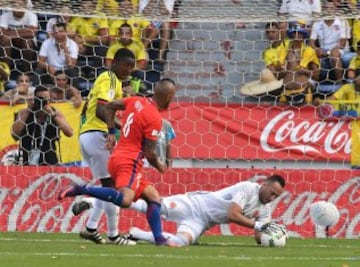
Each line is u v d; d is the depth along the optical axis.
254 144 44.56
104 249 29.62
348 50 48.88
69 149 43.75
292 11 48.41
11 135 43.53
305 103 46.75
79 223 41.34
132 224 41.28
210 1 49.28
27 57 48.53
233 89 49.03
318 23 48.72
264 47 50.06
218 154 44.50
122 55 32.69
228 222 33.38
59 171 41.56
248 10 49.03
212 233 41.25
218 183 41.88
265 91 47.16
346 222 41.56
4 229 41.56
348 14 47.25
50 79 47.44
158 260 25.16
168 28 49.03
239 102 46.16
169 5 47.09
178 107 44.62
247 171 41.88
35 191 41.59
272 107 44.75
